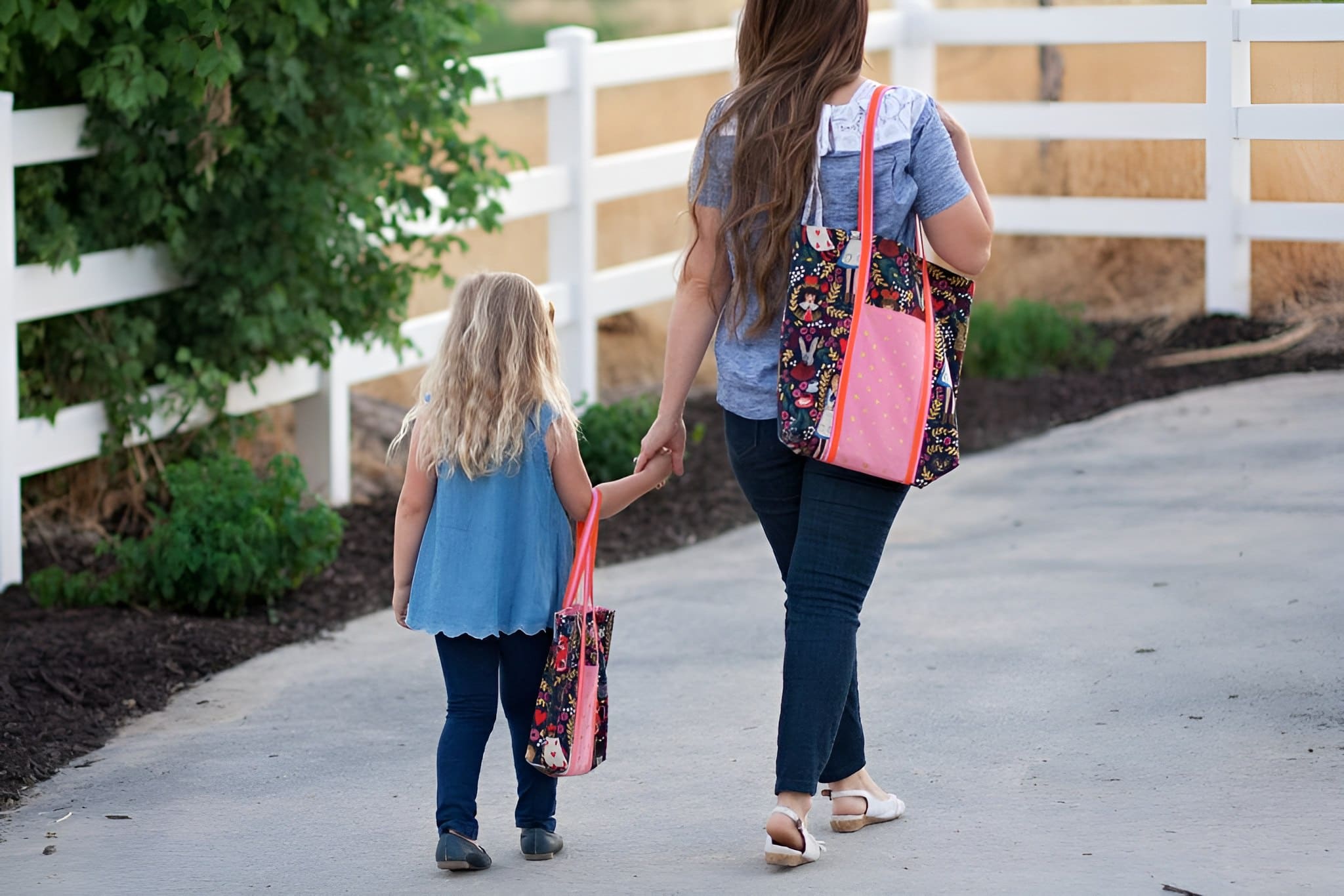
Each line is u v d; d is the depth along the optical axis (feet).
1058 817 19.56
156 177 34.73
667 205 71.20
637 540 38.06
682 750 23.57
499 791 22.70
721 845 19.54
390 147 37.04
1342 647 25.09
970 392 48.96
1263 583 29.17
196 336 37.27
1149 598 29.19
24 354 35.60
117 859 20.22
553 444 19.60
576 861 19.27
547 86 45.75
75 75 34.86
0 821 22.06
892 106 17.92
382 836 20.71
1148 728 22.67
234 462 34.40
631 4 111.86
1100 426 44.45
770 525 19.17
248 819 21.58
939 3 65.00
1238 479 37.27
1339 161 37.29
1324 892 16.40
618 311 49.67
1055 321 52.29
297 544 32.45
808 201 17.92
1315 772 20.29
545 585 19.52
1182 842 18.31
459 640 19.66
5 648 28.50
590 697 18.98
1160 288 56.08
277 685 28.17
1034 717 23.66
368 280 38.52
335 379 40.16
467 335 19.61
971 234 18.08
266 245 36.37
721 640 29.50
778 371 18.20
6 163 32.07
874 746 22.95
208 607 32.14
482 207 43.39
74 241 33.47
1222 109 33.19
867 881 17.79
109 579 32.83
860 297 17.80
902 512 38.29
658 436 19.26
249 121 35.81
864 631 29.01
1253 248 51.75
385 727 25.70
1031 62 62.90
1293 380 46.21
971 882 17.51
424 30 36.14
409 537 20.02
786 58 18.24
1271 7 32.12
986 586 31.27
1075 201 54.70
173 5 33.12
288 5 33.42
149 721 26.50
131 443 35.78
